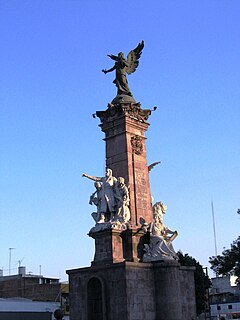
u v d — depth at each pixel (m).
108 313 41.91
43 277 101.31
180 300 43.78
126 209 46.16
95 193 47.72
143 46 54.09
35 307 84.31
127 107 49.25
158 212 47.72
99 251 45.25
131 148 48.88
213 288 136.12
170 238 46.78
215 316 116.75
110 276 42.53
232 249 69.94
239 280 78.62
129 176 47.62
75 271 45.19
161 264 43.66
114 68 52.62
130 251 44.91
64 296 93.19
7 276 103.50
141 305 42.00
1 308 80.19
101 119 50.91
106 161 49.66
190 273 46.75
